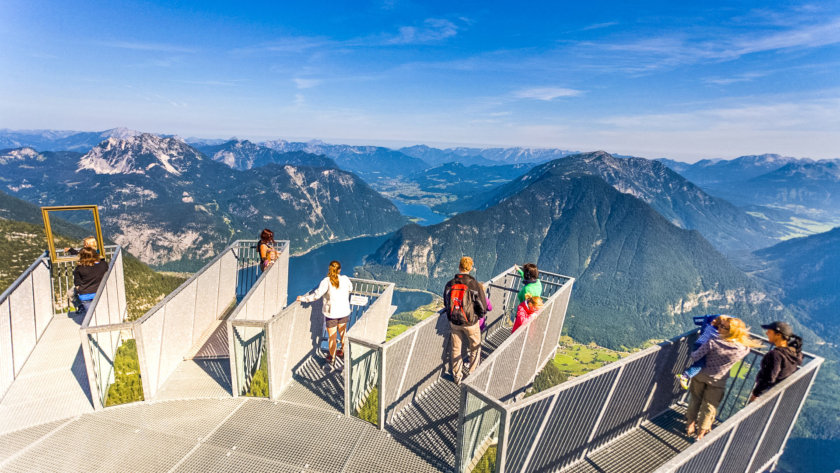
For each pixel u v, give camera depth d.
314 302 7.91
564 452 4.89
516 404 3.95
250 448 5.10
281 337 6.42
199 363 7.39
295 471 4.73
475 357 6.70
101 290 7.68
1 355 6.25
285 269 11.12
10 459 4.69
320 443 5.27
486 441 5.60
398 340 5.46
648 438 5.67
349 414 5.85
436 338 6.79
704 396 5.45
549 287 9.46
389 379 5.46
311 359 7.67
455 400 6.45
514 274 9.88
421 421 5.85
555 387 4.32
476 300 6.36
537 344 7.65
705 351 5.42
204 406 6.00
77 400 6.04
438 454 5.20
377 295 8.44
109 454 4.89
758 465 5.45
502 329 9.42
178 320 7.26
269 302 9.28
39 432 5.25
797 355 5.06
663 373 5.96
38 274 8.40
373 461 4.97
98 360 5.97
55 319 9.00
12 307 6.88
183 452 4.98
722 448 4.38
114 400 6.07
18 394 6.14
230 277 10.74
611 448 5.43
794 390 5.35
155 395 6.20
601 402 5.09
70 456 4.82
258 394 6.34
